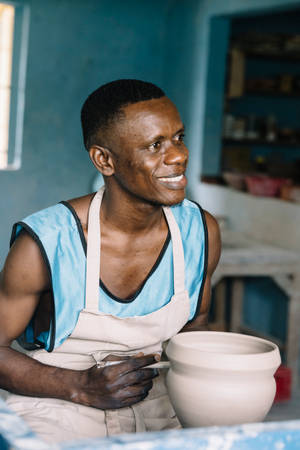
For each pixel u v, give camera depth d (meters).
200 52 5.52
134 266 1.41
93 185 5.85
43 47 5.76
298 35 6.24
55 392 1.30
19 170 5.79
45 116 5.84
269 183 4.53
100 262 1.39
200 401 1.13
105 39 5.97
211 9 5.37
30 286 1.35
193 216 1.50
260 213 4.32
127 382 1.27
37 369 1.32
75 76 5.90
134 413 1.38
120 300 1.38
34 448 0.72
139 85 1.28
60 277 1.35
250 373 1.12
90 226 1.37
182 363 1.14
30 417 1.30
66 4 5.78
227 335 1.37
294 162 7.19
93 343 1.40
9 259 1.35
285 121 7.26
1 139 5.82
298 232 3.88
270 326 4.27
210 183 5.34
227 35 5.48
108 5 5.93
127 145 1.26
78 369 1.42
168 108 1.28
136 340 1.40
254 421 1.15
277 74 7.17
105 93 1.29
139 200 1.33
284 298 4.12
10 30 5.70
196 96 5.58
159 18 6.11
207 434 0.77
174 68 5.97
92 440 0.75
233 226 4.67
